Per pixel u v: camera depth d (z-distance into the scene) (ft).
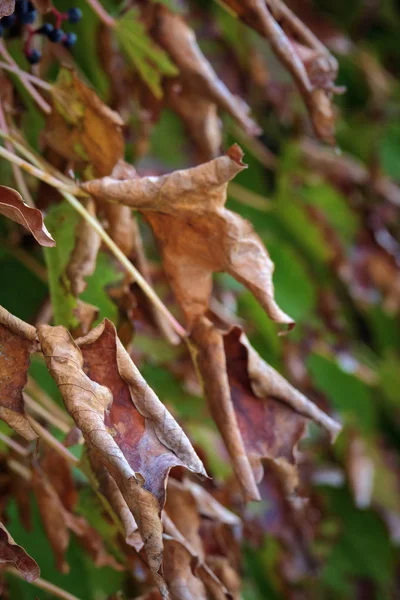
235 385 2.11
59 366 1.82
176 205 2.07
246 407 2.11
